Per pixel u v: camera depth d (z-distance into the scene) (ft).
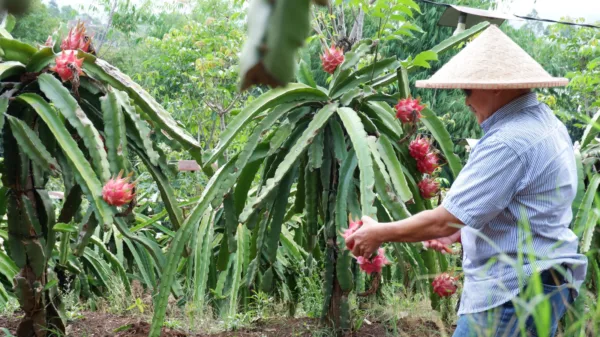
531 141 5.40
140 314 11.14
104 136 7.98
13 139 7.33
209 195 8.41
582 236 8.60
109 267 13.01
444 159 9.81
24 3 1.06
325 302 8.92
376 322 9.90
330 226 8.64
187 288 12.01
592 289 8.58
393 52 37.99
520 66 5.73
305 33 1.09
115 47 39.47
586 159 9.50
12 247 7.60
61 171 7.74
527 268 5.35
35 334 7.88
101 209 6.89
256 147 8.82
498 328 5.43
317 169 8.92
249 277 9.32
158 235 15.84
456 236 6.76
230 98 24.62
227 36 25.91
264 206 8.98
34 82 7.56
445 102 36.99
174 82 27.27
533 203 5.43
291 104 8.64
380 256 7.26
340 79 9.02
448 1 36.76
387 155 8.19
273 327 9.79
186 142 8.35
